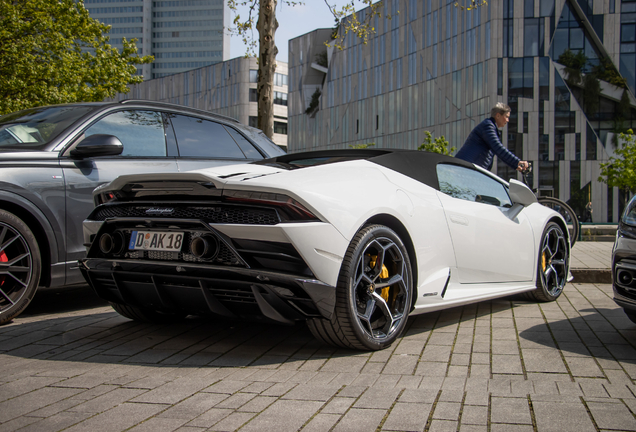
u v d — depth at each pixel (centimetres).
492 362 258
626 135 3375
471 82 3928
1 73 1548
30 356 281
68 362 268
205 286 262
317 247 252
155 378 239
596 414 184
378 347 281
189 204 272
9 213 360
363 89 5138
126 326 352
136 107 461
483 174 405
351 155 341
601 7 3684
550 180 3734
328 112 5631
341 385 225
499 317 370
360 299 278
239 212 261
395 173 320
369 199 282
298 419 187
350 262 265
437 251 322
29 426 184
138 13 18750
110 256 292
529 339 304
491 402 199
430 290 314
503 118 608
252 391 219
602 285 521
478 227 358
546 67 3709
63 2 1706
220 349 292
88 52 1848
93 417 192
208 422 186
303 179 269
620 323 345
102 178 416
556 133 3728
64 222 392
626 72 3694
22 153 381
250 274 248
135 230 285
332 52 5569
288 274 248
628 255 291
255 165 314
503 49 3728
